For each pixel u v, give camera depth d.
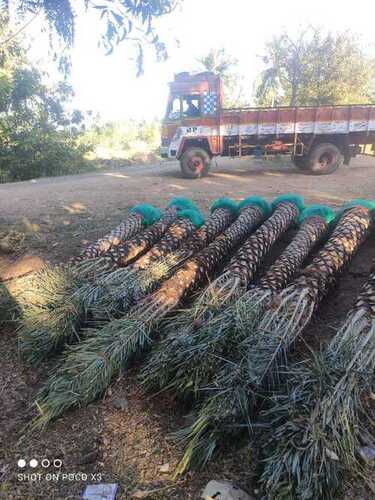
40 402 2.52
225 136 11.58
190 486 1.96
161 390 2.37
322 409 1.90
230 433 2.10
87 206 7.05
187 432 2.10
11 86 15.99
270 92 19.98
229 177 11.31
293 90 18.41
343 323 2.62
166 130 11.62
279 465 1.76
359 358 2.15
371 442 1.98
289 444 1.81
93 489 1.98
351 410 1.94
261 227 3.90
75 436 2.30
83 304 3.05
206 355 2.30
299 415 1.91
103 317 2.97
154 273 3.32
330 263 3.18
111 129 25.94
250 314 2.56
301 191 8.22
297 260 3.35
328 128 11.40
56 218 6.23
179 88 11.29
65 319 2.94
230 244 3.83
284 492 1.71
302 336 2.78
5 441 2.32
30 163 16.81
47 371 2.87
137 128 28.86
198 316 2.65
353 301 3.19
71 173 17.91
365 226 3.69
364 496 1.79
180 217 4.43
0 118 16.28
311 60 17.89
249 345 2.35
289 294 2.83
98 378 2.48
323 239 4.02
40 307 3.02
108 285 3.18
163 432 2.25
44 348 2.89
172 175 12.41
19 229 5.70
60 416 2.44
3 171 16.30
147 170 15.42
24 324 3.02
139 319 2.78
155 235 4.21
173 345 2.39
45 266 3.90
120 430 2.29
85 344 2.68
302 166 12.35
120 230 4.32
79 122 19.72
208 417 2.04
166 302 2.96
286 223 4.09
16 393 2.69
